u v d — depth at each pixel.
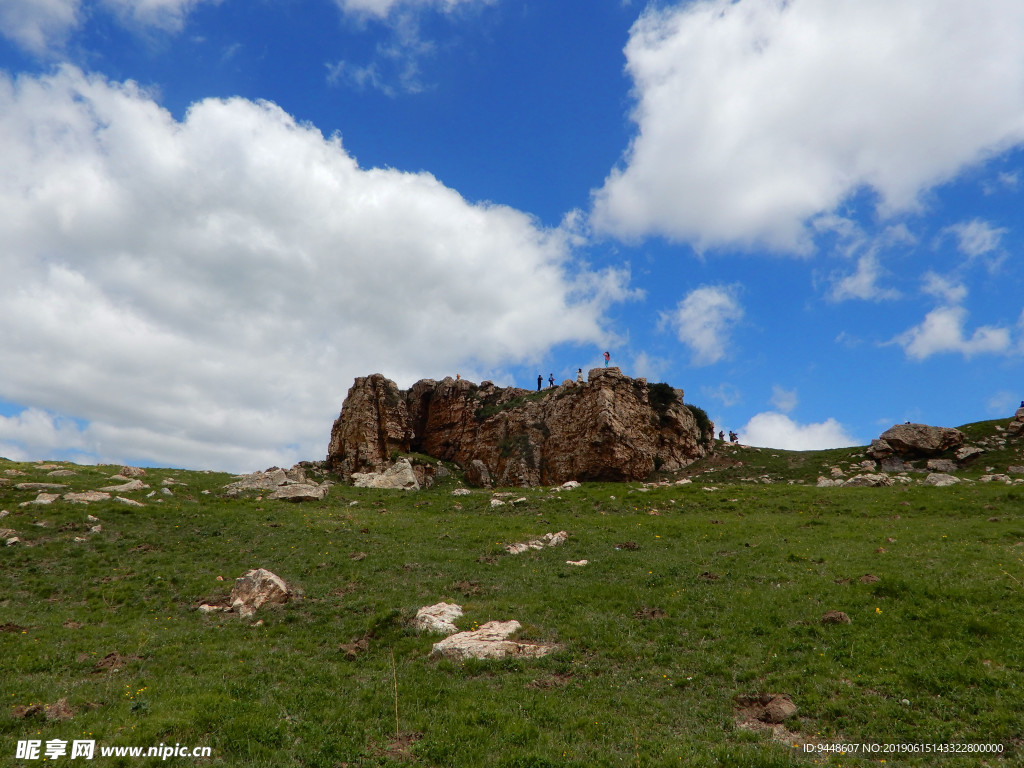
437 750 17.05
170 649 24.94
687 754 16.86
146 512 44.91
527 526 44.06
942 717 17.94
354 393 101.44
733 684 21.19
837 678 20.53
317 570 35.06
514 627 26.38
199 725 18.09
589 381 95.25
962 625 22.92
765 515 46.00
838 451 88.94
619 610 28.14
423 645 25.38
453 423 113.62
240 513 47.16
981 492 48.31
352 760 16.67
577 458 90.88
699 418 106.81
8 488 47.03
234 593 31.42
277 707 19.64
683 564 33.78
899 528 38.91
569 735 18.23
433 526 44.84
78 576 33.97
